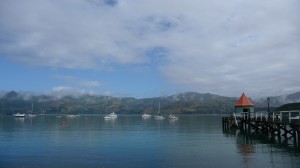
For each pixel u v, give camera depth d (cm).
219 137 5003
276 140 4247
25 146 4066
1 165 2805
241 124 5991
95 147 3906
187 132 6388
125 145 4097
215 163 2741
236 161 2795
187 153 3319
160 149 3653
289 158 2845
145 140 4744
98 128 8325
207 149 3584
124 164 2781
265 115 5234
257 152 3222
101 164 2795
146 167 2647
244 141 4250
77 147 3919
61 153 3419
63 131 7044
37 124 11338
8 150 3684
